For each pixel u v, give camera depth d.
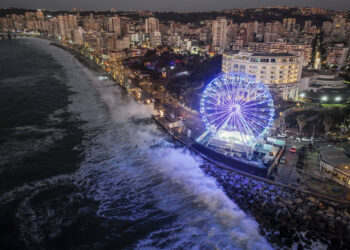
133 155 99.19
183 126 120.06
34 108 150.75
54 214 71.56
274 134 106.06
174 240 63.41
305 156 89.88
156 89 186.88
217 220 68.31
